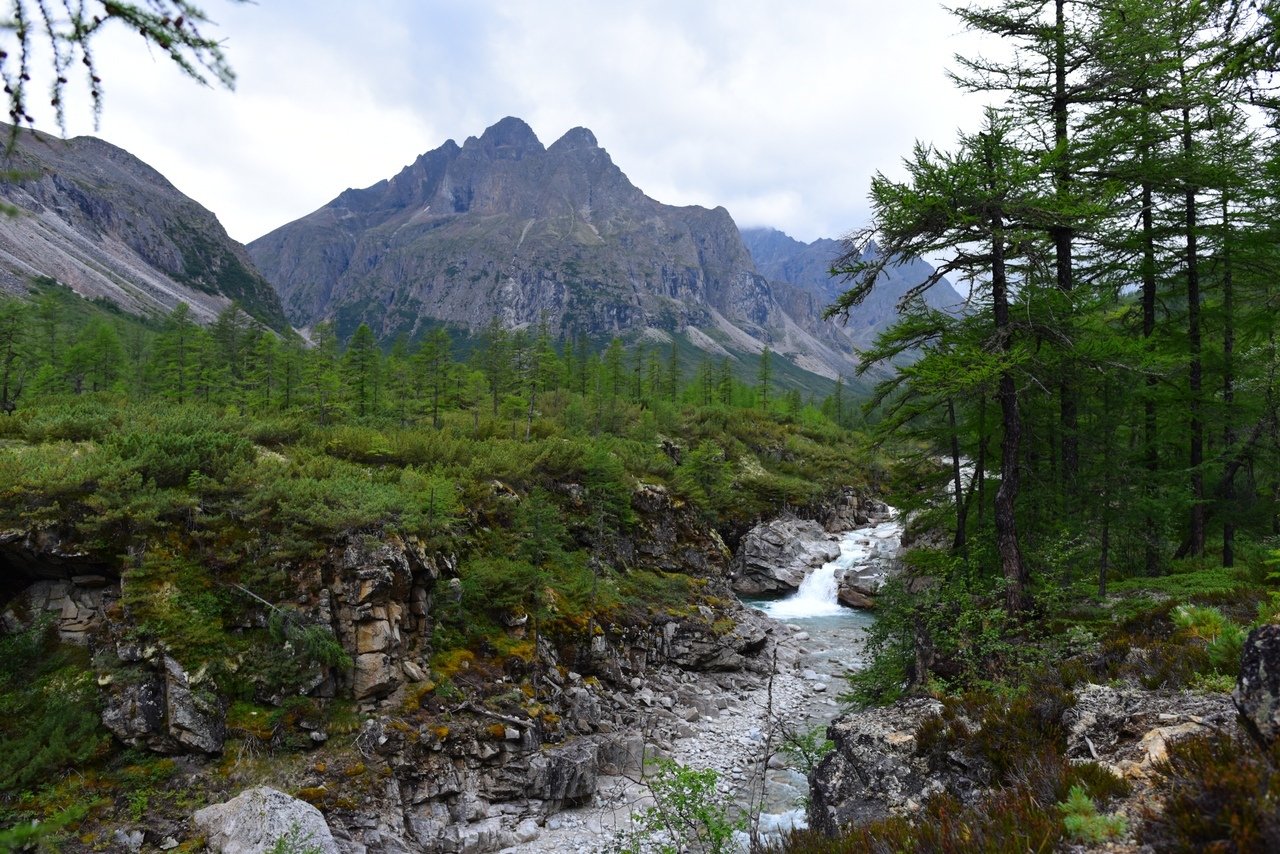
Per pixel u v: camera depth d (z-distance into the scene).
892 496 23.69
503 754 18.02
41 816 13.35
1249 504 20.92
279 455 25.80
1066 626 13.46
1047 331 15.73
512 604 23.00
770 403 92.19
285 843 12.84
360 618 18.02
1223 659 8.24
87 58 3.17
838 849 6.97
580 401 62.47
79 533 16.92
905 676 15.59
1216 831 4.53
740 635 30.38
